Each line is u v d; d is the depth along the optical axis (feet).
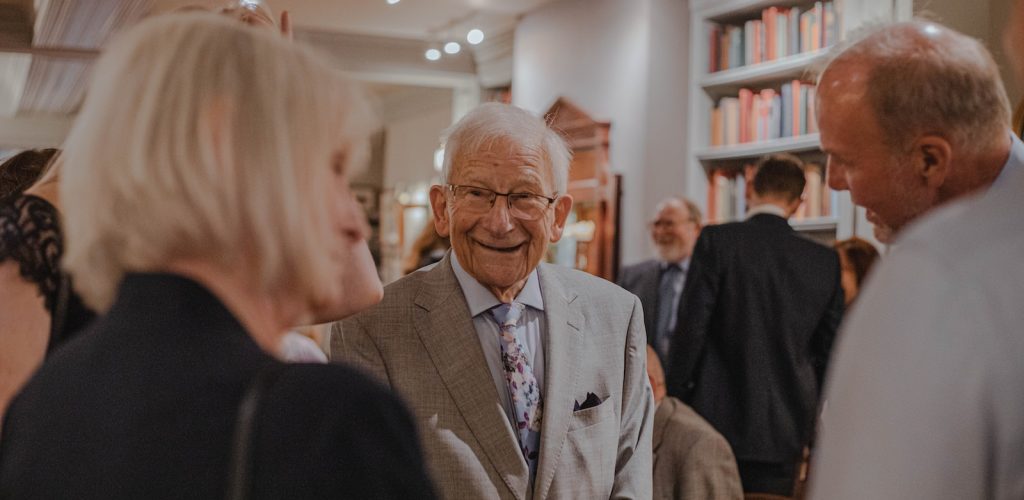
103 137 2.82
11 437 2.91
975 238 3.10
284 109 2.85
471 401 6.25
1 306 4.56
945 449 2.97
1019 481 2.96
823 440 3.36
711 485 9.87
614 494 6.52
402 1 25.90
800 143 18.13
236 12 5.67
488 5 26.11
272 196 2.79
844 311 12.80
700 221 17.60
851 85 4.28
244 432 2.59
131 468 2.60
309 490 2.54
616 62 23.27
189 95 2.80
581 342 6.63
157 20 3.03
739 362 12.52
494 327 6.53
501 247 6.35
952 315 3.02
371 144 3.20
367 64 30.19
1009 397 2.96
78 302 4.84
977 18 13.88
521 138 6.38
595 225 23.24
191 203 2.73
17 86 42.70
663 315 17.56
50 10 25.31
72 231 2.86
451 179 6.49
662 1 22.34
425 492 2.72
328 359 6.52
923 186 4.21
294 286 2.91
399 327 6.51
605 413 6.52
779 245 12.64
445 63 30.94
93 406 2.72
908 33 4.28
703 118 20.34
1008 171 4.12
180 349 2.72
